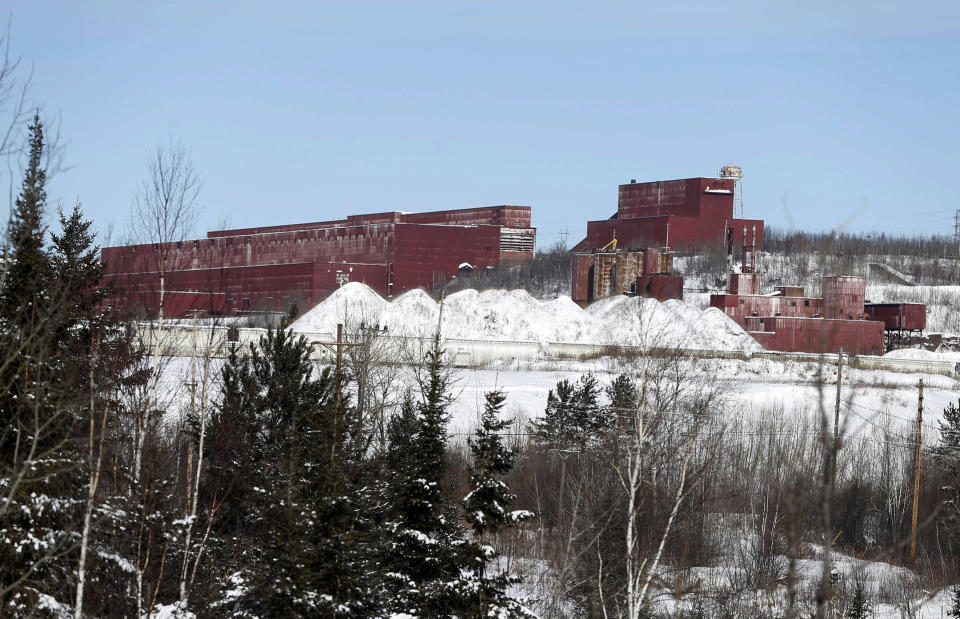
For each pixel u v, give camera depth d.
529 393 129.12
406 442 62.41
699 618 64.62
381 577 44.19
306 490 43.09
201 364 78.00
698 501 72.81
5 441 37.06
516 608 46.38
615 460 65.44
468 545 46.47
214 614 43.34
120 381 47.06
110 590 40.62
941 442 107.81
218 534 50.19
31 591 36.31
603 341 174.62
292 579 39.28
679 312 186.88
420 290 196.50
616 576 59.06
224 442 52.38
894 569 87.19
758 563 77.31
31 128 35.72
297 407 55.09
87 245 52.62
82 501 37.28
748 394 125.81
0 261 36.16
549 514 81.06
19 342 35.47
